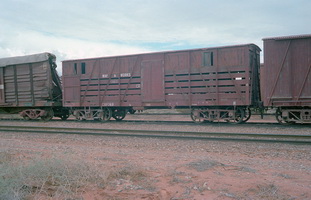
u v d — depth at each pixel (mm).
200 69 14664
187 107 16250
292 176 5250
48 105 18234
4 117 24016
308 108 13320
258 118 19922
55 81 19266
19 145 9531
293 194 4195
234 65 14000
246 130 12398
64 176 4887
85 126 15273
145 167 5934
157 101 15594
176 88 15211
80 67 17672
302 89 12820
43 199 4129
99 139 10695
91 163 5953
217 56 14336
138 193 4336
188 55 14938
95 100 17203
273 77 13320
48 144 9953
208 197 4152
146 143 9672
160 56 15602
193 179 5031
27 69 18859
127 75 16344
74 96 17797
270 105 13445
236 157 7488
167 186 4664
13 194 4160
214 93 14375
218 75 14297
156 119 20109
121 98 16531
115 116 18688
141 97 15977
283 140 9211
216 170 5707
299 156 7414
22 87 19078
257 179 4973
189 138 10078
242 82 13828
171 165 6156
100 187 4617
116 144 9727
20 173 4859
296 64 12922
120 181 4906
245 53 13812
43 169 5121
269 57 13383
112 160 6781
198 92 14734
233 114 14414
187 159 6930
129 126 14891
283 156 7508
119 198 4164
